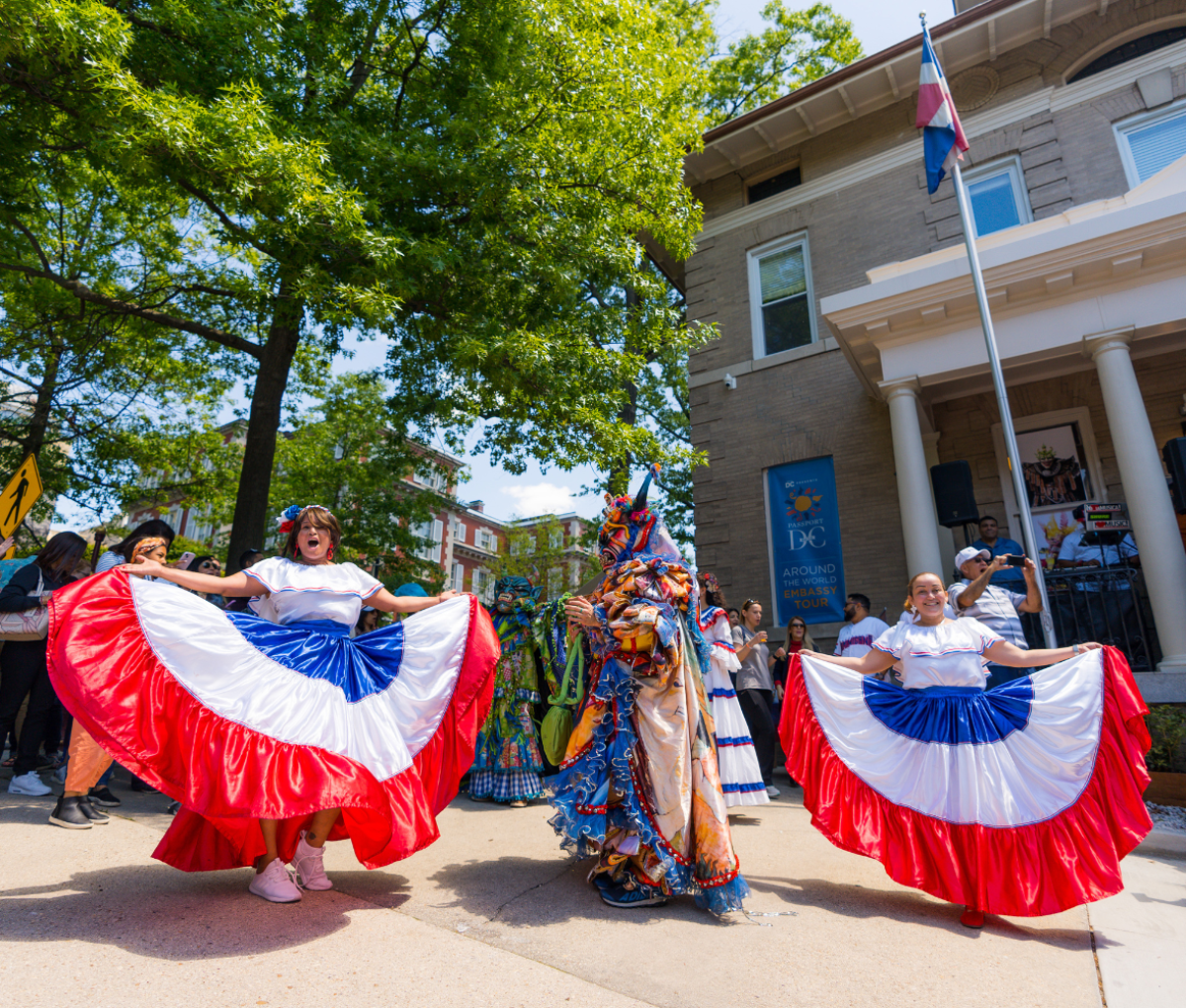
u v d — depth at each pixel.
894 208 10.41
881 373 8.71
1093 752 3.11
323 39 8.27
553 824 3.03
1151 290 6.79
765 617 10.00
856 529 9.53
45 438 14.11
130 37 5.76
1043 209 9.19
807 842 4.30
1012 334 7.38
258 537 8.63
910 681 3.52
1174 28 9.14
